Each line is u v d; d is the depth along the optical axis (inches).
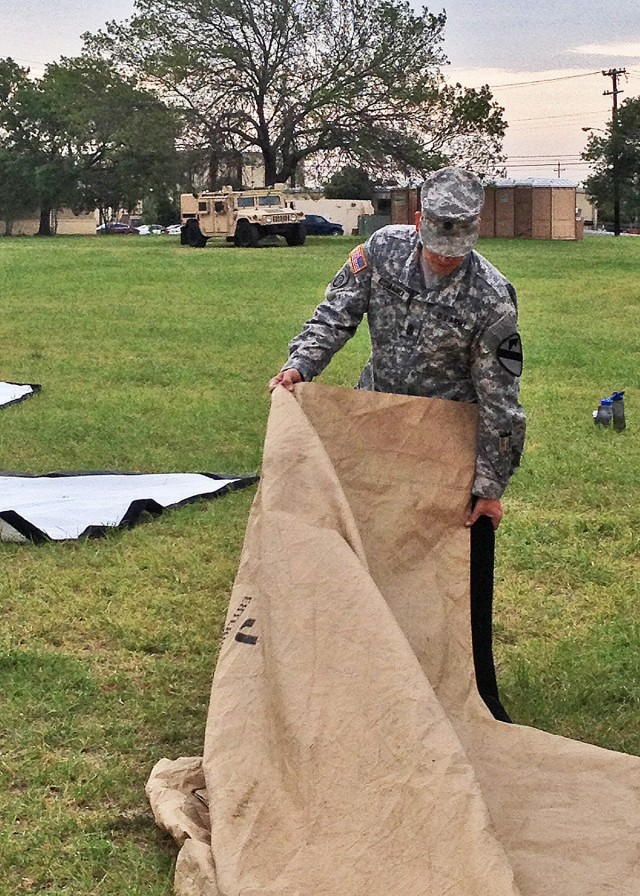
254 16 1829.5
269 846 114.7
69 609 202.5
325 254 1336.1
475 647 149.9
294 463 140.2
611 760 138.3
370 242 152.8
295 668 123.6
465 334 146.8
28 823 136.1
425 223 140.7
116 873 126.1
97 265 1138.7
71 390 420.5
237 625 133.6
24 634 192.4
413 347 149.6
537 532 250.7
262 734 124.1
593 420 370.3
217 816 118.3
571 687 175.5
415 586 146.7
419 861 107.1
